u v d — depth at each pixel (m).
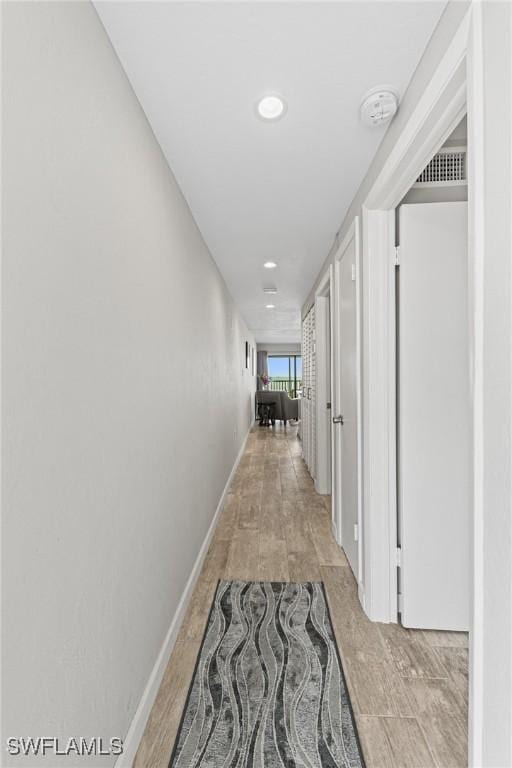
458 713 1.34
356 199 2.12
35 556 0.74
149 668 1.39
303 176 1.94
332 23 1.07
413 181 1.53
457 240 1.73
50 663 0.79
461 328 1.73
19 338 0.70
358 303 2.03
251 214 2.38
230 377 4.47
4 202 0.66
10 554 0.67
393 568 1.83
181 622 1.85
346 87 1.32
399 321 1.80
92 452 0.98
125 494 1.20
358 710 1.35
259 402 9.67
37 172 0.75
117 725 1.11
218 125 1.52
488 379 0.80
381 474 1.82
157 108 1.41
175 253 1.89
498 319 0.76
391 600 1.83
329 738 1.25
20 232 0.70
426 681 1.48
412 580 1.78
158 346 1.58
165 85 1.30
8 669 0.66
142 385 1.38
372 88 1.33
